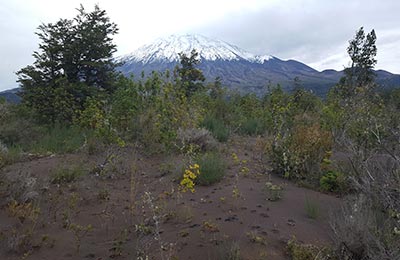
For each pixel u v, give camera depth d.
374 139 5.63
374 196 4.21
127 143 8.92
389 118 6.79
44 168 7.18
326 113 9.42
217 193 5.47
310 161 6.58
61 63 18.41
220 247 3.60
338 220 3.76
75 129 11.30
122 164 7.42
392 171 4.40
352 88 12.33
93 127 10.06
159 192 5.76
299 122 9.81
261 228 4.09
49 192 5.73
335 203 5.06
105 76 19.72
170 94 10.09
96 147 8.77
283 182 6.18
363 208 4.01
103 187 6.11
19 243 3.84
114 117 9.06
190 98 13.13
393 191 4.03
